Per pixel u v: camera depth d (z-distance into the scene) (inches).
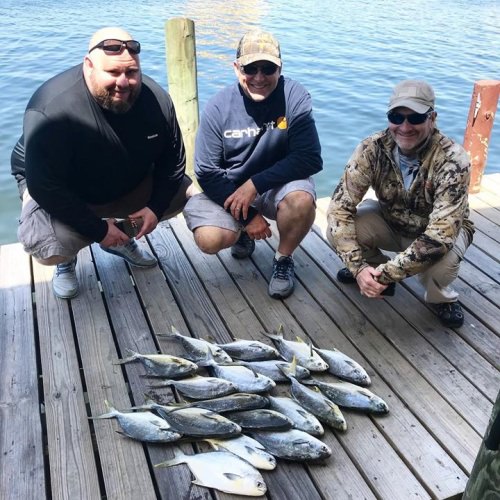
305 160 107.1
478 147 151.6
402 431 81.3
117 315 107.4
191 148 169.5
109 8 511.2
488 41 416.5
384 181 98.0
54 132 91.9
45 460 79.0
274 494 72.1
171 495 71.7
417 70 335.6
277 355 96.3
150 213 107.3
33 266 122.9
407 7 560.7
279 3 562.9
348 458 77.2
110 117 96.3
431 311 108.6
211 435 78.6
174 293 114.5
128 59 90.0
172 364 91.4
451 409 85.0
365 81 315.6
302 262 125.4
